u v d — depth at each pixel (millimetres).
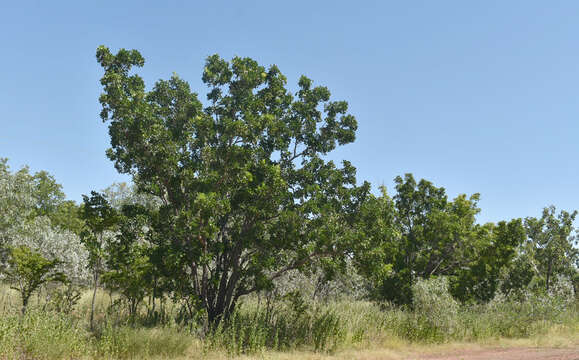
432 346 16594
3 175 22281
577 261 42031
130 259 14914
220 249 14930
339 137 17453
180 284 15344
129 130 13602
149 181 15078
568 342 18469
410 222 30406
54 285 18219
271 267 15461
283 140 16500
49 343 10602
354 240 14727
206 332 14180
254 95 16516
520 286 35188
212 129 15508
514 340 18953
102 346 11305
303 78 17281
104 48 13797
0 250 18922
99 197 15367
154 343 12133
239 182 14711
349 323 16828
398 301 26344
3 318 11617
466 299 28641
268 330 14797
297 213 15352
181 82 15914
